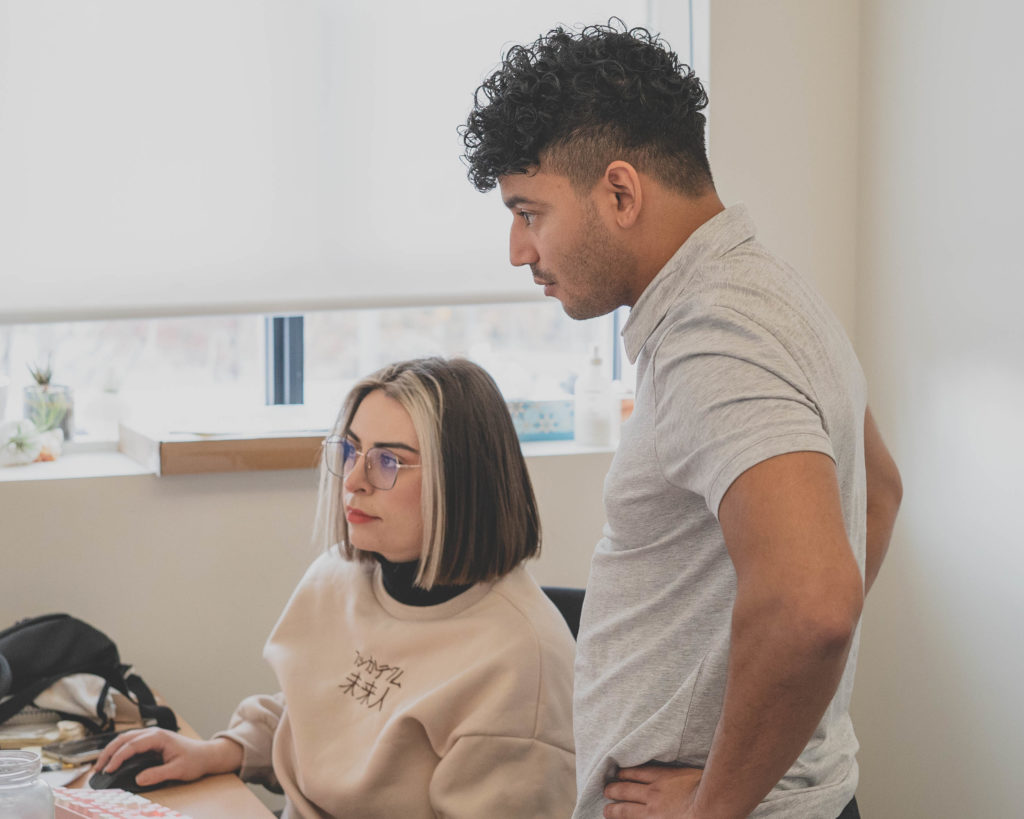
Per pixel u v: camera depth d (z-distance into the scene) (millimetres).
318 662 1709
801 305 1023
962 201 1923
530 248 1132
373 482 1572
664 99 1052
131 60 2018
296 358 2438
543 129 1057
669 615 1090
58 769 1598
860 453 1110
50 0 1963
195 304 2102
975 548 1914
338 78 2133
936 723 2021
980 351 1890
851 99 2207
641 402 1076
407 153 2191
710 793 979
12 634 1746
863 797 2217
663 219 1068
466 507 1563
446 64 2193
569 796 1567
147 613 2064
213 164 2082
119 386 2318
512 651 1549
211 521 2082
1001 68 1824
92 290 2039
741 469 907
